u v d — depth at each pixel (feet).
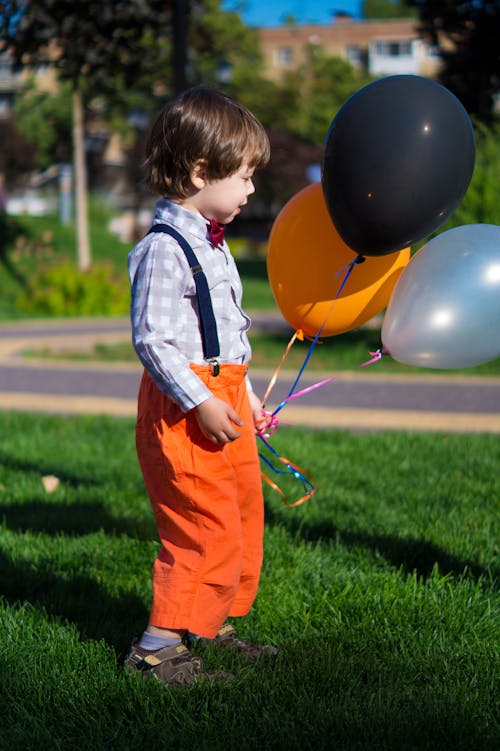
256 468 8.98
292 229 9.59
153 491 8.63
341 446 20.43
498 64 53.98
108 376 36.14
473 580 11.35
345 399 29.35
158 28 33.04
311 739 7.52
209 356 8.43
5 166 153.58
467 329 9.15
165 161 8.54
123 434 22.36
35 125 150.92
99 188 156.46
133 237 151.43
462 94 57.52
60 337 52.54
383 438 21.45
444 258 9.24
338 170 8.60
